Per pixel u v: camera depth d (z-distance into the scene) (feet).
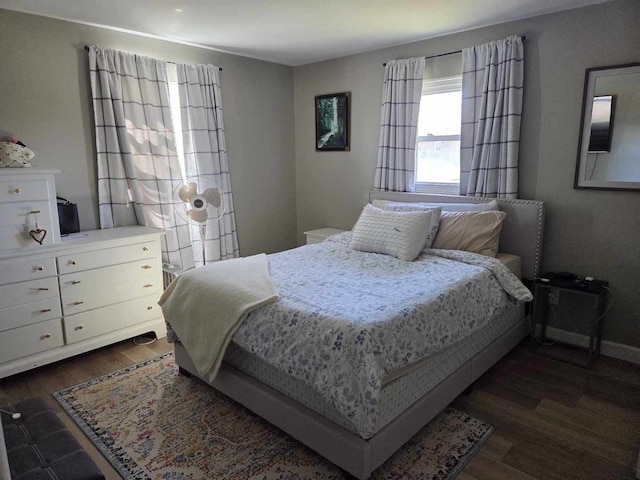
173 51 11.98
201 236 11.89
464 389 7.72
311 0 8.86
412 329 6.17
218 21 10.19
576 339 10.05
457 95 11.66
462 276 8.02
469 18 10.07
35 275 8.59
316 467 6.13
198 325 7.57
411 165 12.32
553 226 10.16
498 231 9.82
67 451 4.75
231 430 6.99
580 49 9.31
